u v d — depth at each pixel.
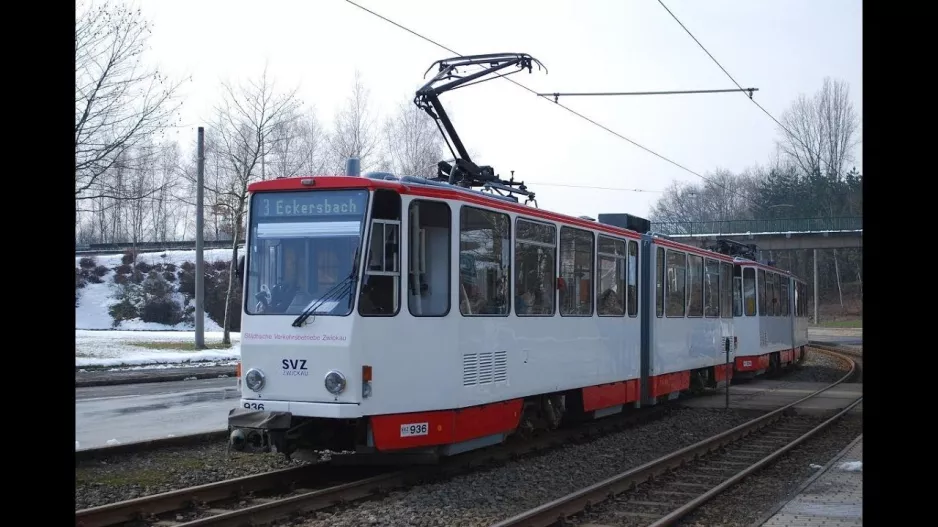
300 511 8.03
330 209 9.44
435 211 9.93
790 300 30.55
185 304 50.34
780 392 22.61
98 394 18.38
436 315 9.84
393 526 7.86
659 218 93.19
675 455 11.35
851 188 67.19
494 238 10.88
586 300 13.48
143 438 12.28
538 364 11.90
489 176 12.74
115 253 56.53
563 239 12.71
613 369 14.51
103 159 26.00
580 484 10.21
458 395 10.08
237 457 11.14
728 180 90.00
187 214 73.75
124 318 48.84
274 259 9.58
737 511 8.86
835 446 13.42
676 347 17.66
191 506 8.29
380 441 9.24
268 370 9.40
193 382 21.55
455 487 9.52
